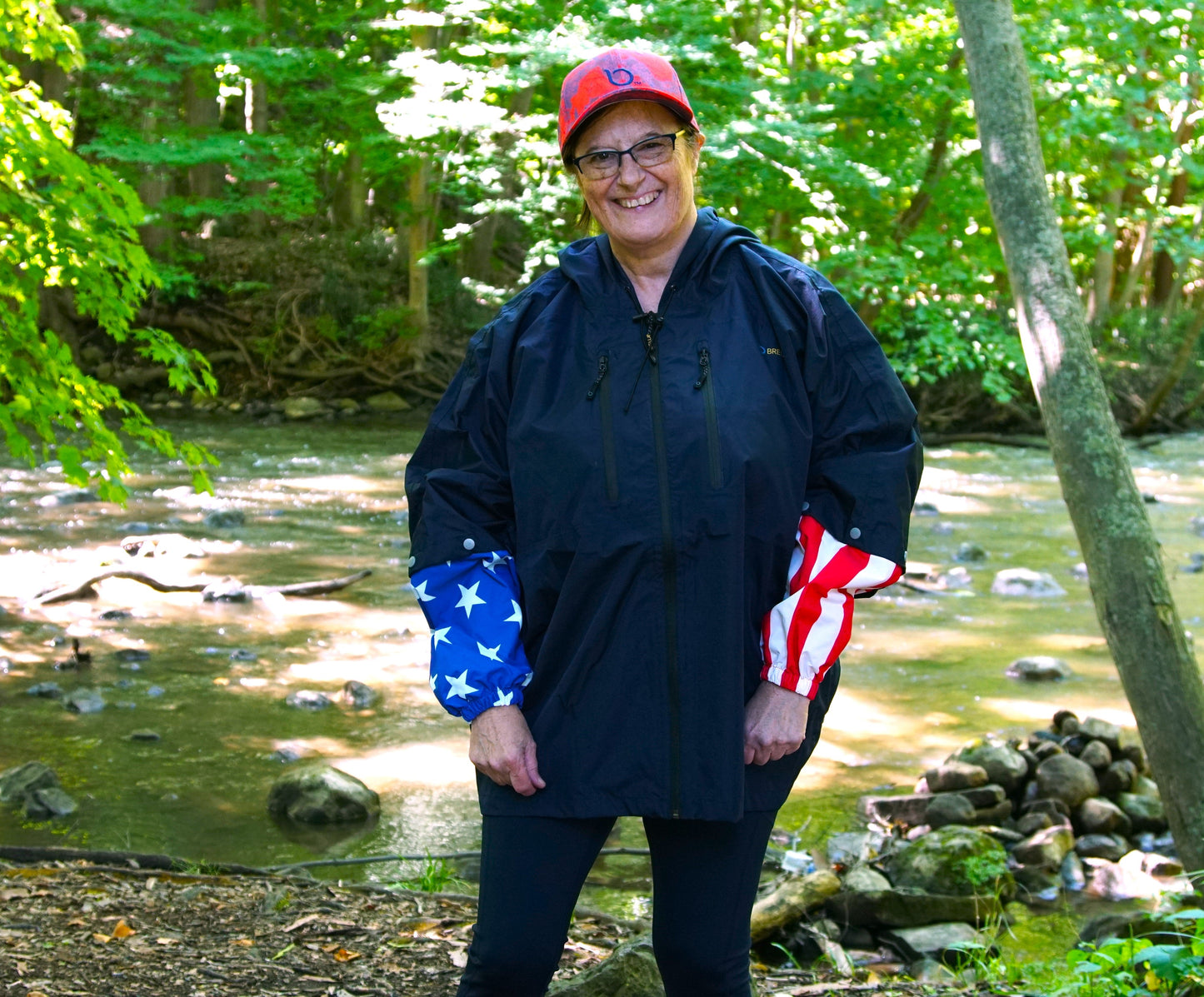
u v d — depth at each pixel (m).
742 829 1.84
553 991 2.68
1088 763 5.76
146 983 2.90
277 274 22.59
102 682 7.11
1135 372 22.22
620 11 13.68
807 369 1.84
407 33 19.50
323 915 3.48
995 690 7.34
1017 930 4.45
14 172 4.37
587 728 1.80
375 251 23.67
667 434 1.79
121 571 9.28
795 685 1.80
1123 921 4.13
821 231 13.34
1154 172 16.22
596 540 1.79
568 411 1.83
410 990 2.93
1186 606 9.21
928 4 14.24
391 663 7.64
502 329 1.92
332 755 6.14
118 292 4.89
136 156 17.59
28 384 4.49
